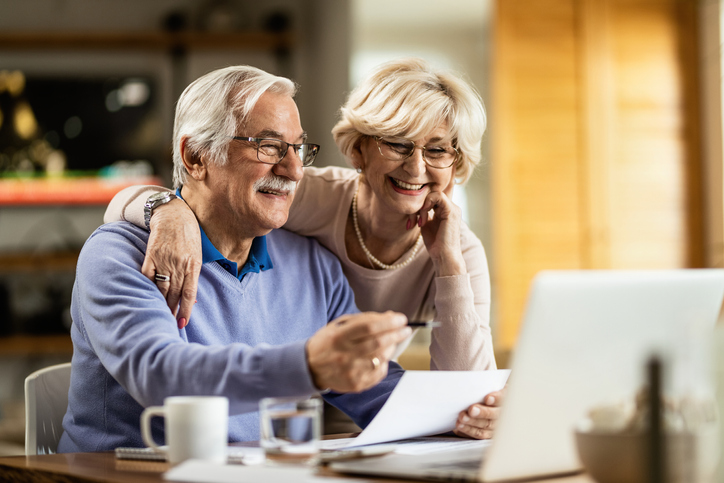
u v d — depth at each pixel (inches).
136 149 190.4
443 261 62.7
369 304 69.4
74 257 183.0
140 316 43.4
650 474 26.6
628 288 29.0
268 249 60.7
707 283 31.0
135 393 41.3
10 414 148.5
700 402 28.7
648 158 165.6
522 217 162.6
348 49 166.4
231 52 191.5
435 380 41.1
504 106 162.7
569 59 164.9
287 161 54.2
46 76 188.7
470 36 166.1
